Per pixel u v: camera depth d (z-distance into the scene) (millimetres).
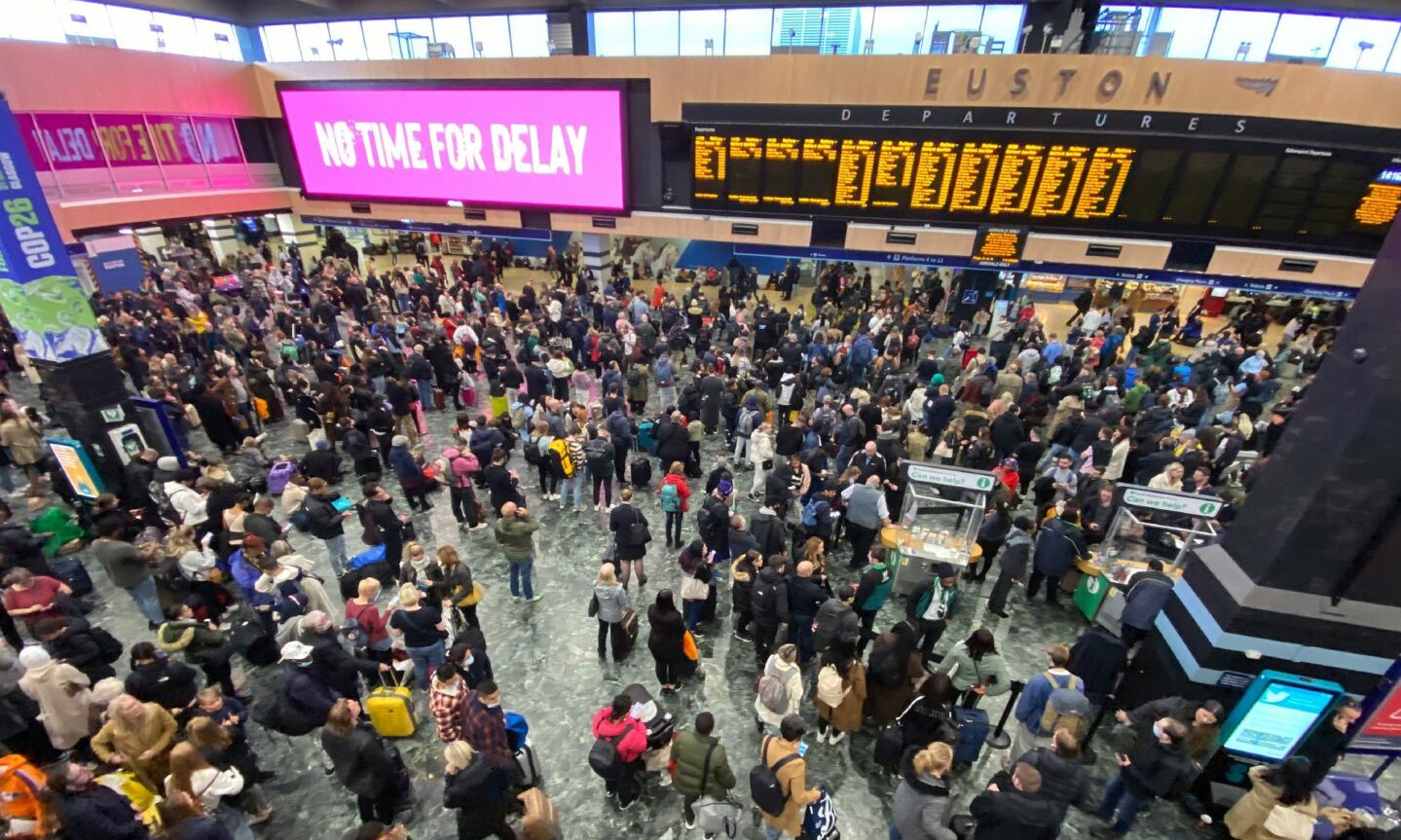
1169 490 7832
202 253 24766
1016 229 13742
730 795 5727
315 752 6148
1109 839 5512
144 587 7148
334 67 17547
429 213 18688
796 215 15023
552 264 23906
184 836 3916
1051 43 14336
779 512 8133
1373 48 18312
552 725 6383
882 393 12391
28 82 14547
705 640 7578
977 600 8367
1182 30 18922
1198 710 5160
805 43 19812
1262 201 12391
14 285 8125
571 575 8570
